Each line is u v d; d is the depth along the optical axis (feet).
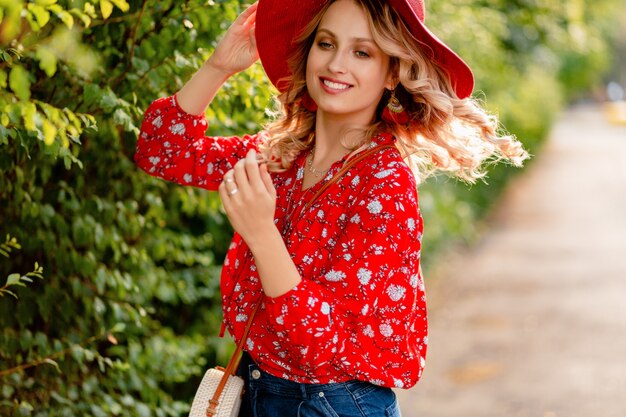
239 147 8.55
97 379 11.98
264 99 10.80
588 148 93.45
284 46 8.25
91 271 11.23
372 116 7.87
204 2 10.34
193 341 14.42
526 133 66.33
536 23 52.01
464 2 35.91
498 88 48.62
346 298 7.03
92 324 12.21
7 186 10.03
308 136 8.27
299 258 7.39
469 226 41.73
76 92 10.00
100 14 9.82
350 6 7.43
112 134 11.19
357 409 7.45
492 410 19.90
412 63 7.54
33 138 9.20
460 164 8.06
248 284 7.70
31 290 11.13
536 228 45.62
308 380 7.43
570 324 26.71
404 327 7.30
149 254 13.41
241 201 6.69
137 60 9.92
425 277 31.94
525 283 32.60
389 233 7.14
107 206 11.71
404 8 7.29
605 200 56.24
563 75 110.83
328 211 7.42
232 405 7.46
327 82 7.57
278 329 6.85
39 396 11.28
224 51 8.30
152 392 12.55
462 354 24.08
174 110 8.41
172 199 13.04
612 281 32.48
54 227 11.25
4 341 10.71
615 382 21.43
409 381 7.45
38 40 8.86
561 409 19.86
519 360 23.36
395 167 7.41
